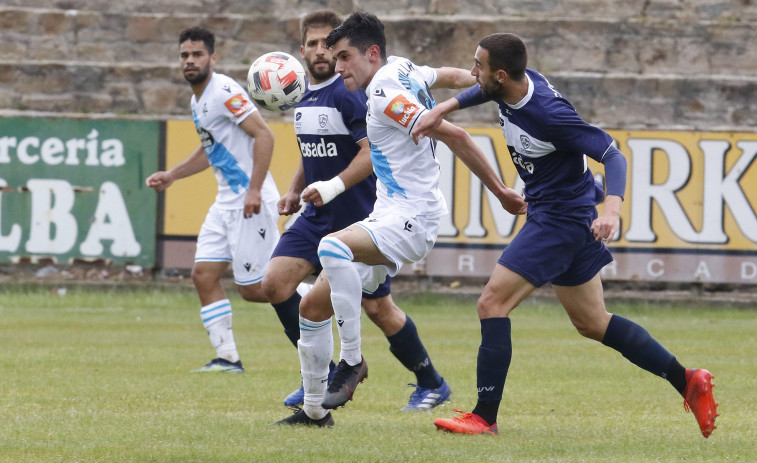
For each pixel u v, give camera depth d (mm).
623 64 62156
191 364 30188
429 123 17859
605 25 62188
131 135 56469
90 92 61344
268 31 62562
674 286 56375
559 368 30141
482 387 18156
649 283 56375
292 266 22219
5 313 47969
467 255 56094
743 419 20609
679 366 18172
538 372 29094
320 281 18438
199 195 56531
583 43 62188
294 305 22812
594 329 18672
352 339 18203
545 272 17953
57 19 62844
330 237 18078
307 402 18766
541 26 62219
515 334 42344
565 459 15625
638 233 55938
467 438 17594
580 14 63875
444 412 21453
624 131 56062
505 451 16281
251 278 28922
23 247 56531
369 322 47281
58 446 16391
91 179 56531
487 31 61844
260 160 27906
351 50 18859
